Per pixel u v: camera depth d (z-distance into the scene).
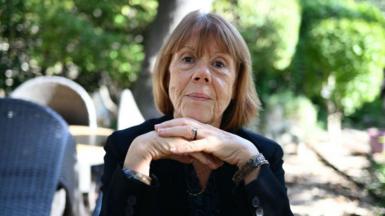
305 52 7.80
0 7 5.96
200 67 1.26
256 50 6.94
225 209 1.27
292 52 7.25
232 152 1.17
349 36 7.38
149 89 4.98
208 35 1.27
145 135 1.17
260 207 1.16
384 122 9.23
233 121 1.41
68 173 2.04
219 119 1.38
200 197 1.28
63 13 6.16
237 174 1.18
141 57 6.47
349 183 5.11
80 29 6.17
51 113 1.97
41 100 3.51
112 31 6.74
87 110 3.47
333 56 7.46
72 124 3.51
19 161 1.88
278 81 8.04
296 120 7.29
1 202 1.79
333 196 4.66
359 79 7.48
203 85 1.25
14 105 1.94
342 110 8.09
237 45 1.31
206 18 1.31
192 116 1.25
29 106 1.95
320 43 7.54
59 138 1.96
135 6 6.67
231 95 1.32
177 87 1.27
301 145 6.96
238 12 6.77
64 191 2.12
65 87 3.52
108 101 6.89
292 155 6.43
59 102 3.52
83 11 6.61
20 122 1.93
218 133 1.17
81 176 2.69
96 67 6.37
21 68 6.19
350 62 7.42
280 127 7.20
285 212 1.19
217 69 1.27
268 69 7.42
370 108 9.48
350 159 6.14
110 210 1.13
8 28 6.05
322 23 7.56
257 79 7.88
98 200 1.65
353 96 7.57
